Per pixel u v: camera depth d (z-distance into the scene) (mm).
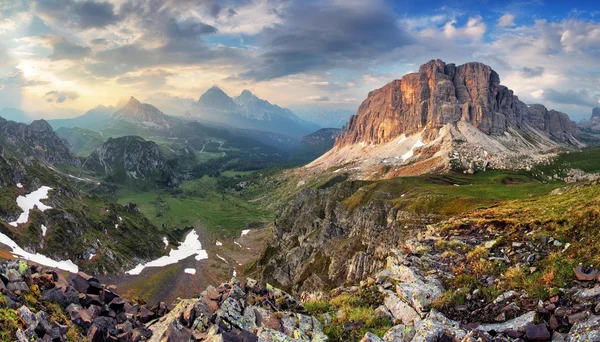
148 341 20703
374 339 18984
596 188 43000
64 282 25266
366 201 155500
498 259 27016
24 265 23641
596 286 18844
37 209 181875
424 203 110062
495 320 20094
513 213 42000
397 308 23812
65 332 19062
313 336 21391
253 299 25562
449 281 25234
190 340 19125
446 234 37906
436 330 18531
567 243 25984
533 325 17734
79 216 198750
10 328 17016
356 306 25734
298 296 104312
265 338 19453
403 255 31609
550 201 46906
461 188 152750
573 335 16141
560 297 19609
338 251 113250
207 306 23234
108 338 19906
